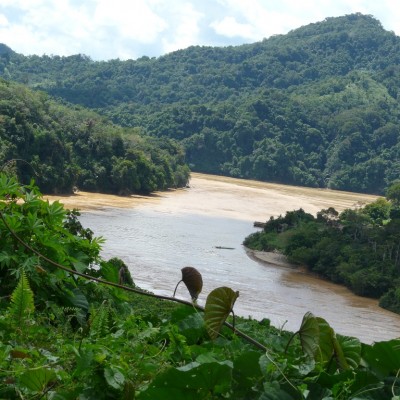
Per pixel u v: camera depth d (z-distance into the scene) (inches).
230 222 2701.8
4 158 2561.5
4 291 200.5
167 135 5457.7
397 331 1413.6
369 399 116.8
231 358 147.6
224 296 125.9
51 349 154.6
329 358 135.9
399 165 5403.5
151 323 180.2
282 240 2149.4
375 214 2979.8
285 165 5290.4
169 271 1579.7
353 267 1876.2
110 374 124.6
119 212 2522.1
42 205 224.4
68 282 208.8
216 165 5310.0
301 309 1471.5
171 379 115.5
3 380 125.2
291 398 114.7
